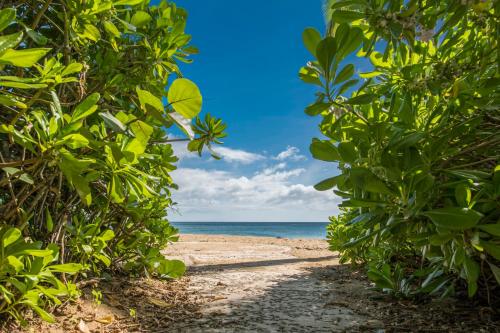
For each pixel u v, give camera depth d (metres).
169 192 3.88
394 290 3.71
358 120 1.82
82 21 1.67
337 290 4.28
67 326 2.44
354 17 1.45
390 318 3.03
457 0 1.36
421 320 2.92
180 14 2.53
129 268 3.97
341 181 1.61
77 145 1.22
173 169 2.99
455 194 1.42
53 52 2.16
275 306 3.47
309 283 4.77
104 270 3.99
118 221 3.74
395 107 1.75
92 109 1.24
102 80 2.19
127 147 1.54
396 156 1.44
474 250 1.56
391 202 1.50
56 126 1.21
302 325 2.87
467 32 2.02
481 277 3.08
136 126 1.16
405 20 1.40
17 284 1.50
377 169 1.45
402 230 1.58
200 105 0.99
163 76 2.64
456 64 1.68
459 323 2.80
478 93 1.63
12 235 1.36
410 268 4.43
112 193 1.73
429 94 2.02
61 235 2.55
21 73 1.65
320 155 1.53
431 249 1.98
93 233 2.51
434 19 1.46
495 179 1.43
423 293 3.66
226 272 5.75
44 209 2.51
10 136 1.17
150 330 2.67
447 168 1.60
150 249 4.24
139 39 2.47
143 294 3.60
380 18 1.41
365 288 4.36
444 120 1.58
